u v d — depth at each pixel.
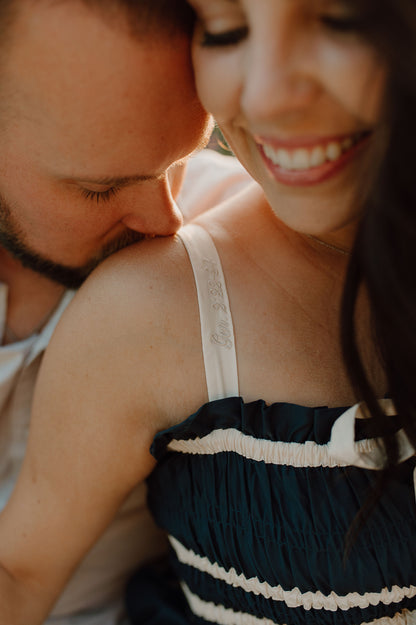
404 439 0.86
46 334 1.15
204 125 0.83
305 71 0.62
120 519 1.22
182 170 1.06
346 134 0.68
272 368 0.90
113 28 0.67
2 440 1.21
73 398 0.93
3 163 0.84
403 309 0.70
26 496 1.01
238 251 0.96
